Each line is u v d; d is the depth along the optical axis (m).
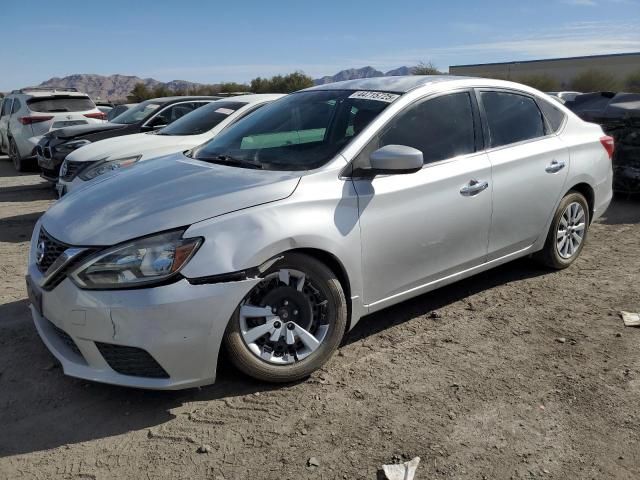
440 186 3.97
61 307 3.11
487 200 4.28
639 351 3.83
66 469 2.76
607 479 2.66
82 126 9.56
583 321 4.30
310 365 3.46
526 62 49.00
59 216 3.48
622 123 8.14
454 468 2.74
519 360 3.73
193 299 2.99
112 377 3.07
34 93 13.41
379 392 3.38
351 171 3.62
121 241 3.04
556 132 4.98
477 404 3.25
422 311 4.51
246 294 3.13
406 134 3.95
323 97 4.36
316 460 2.80
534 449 2.87
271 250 3.20
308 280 3.42
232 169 3.70
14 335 4.13
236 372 3.59
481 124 4.40
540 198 4.75
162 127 8.97
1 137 15.88
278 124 4.23
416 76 4.49
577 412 3.16
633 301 4.65
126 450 2.89
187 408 3.23
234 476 2.71
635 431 3.00
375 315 4.45
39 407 3.26
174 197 3.30
